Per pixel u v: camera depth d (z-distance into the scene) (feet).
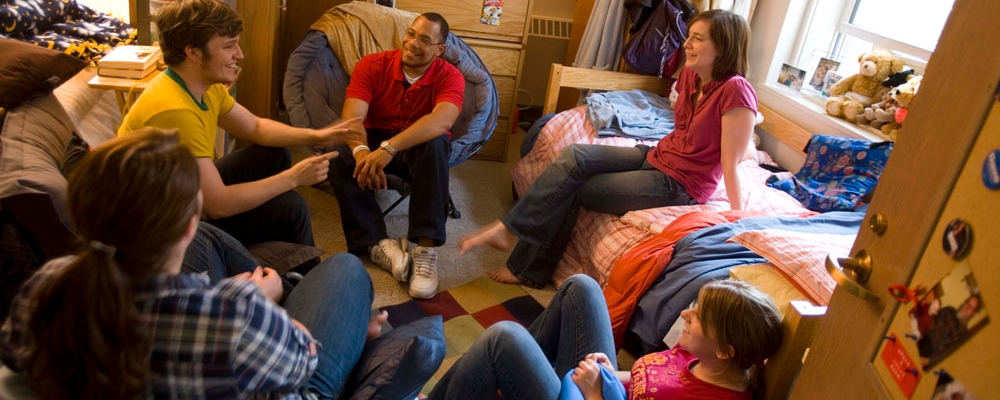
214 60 5.79
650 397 4.67
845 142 9.11
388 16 10.43
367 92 8.88
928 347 2.62
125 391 2.74
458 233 9.71
